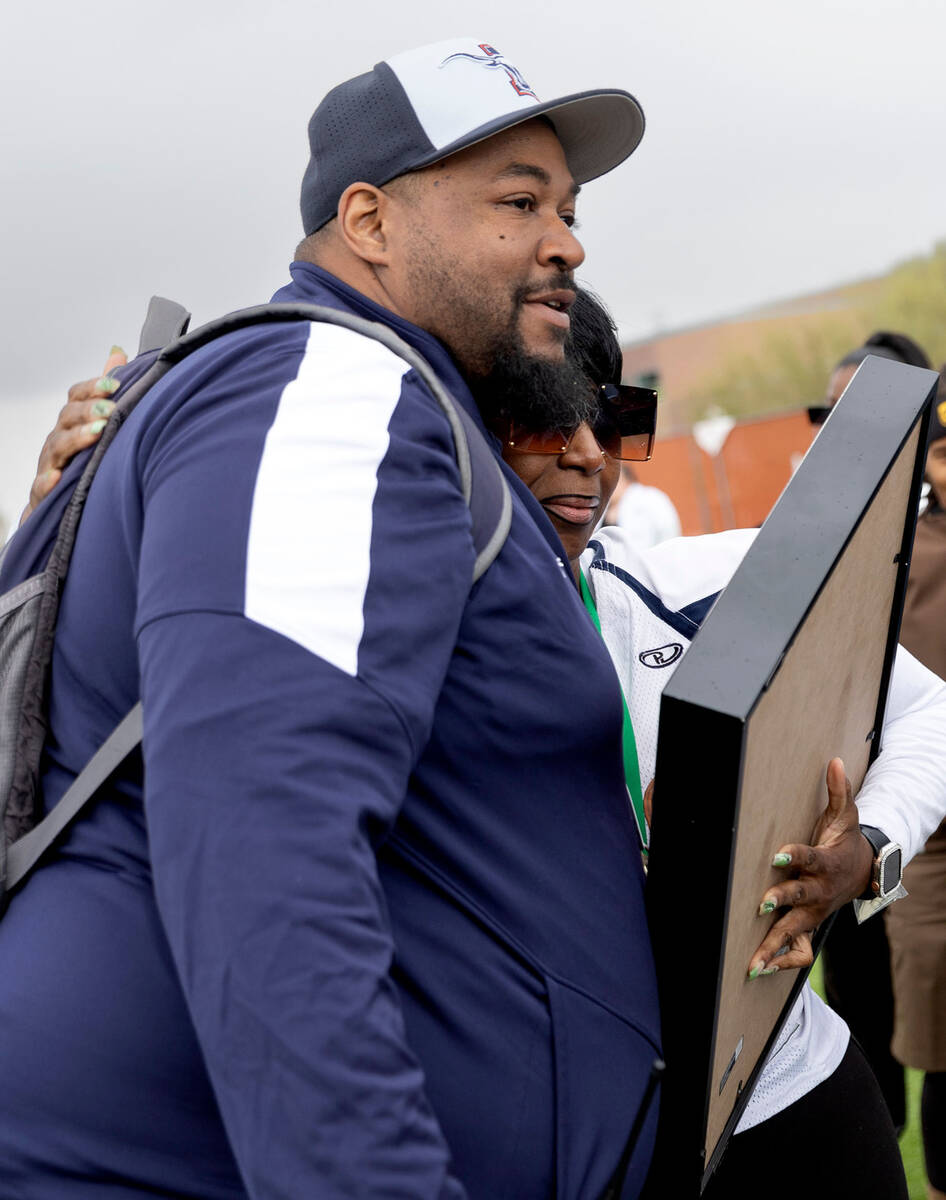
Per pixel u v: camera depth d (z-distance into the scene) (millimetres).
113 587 1192
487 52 1361
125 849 1165
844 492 1329
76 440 1315
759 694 1131
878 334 4020
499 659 1184
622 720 1301
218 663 978
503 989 1159
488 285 1313
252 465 1051
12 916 1201
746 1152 1597
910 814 1663
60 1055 1110
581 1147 1180
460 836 1178
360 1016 915
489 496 1204
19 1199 1100
